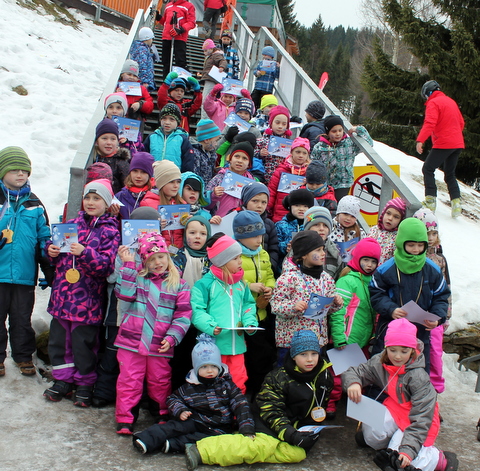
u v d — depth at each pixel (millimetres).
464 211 9539
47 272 4312
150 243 3883
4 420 3545
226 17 16453
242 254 4418
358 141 5824
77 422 3693
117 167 5156
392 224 4719
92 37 14047
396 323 3738
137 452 3436
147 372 3865
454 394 4879
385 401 3752
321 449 3727
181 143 5863
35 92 9203
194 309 3992
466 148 16984
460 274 7016
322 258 4164
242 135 6020
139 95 6973
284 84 9375
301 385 3760
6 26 11289
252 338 4289
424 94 8281
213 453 3369
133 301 3854
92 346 4074
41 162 7242
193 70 13312
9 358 4219
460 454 3844
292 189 5535
